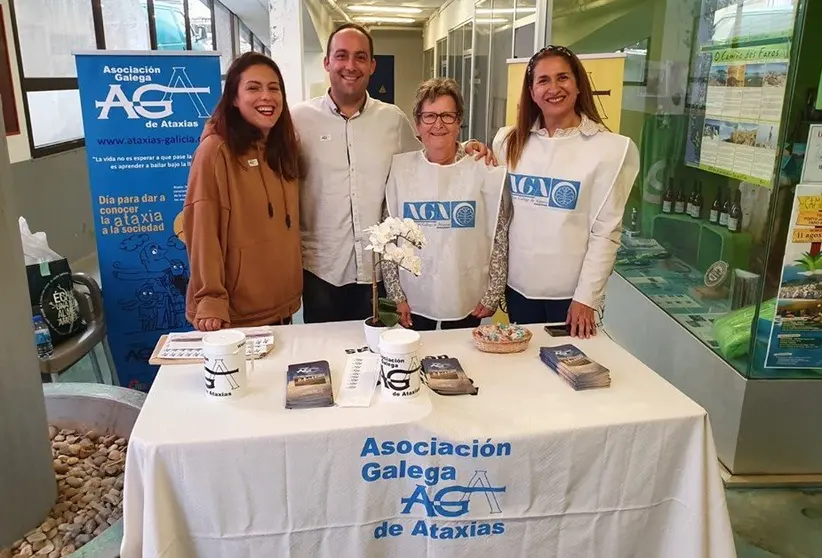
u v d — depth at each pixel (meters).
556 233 2.18
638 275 3.66
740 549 2.16
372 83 15.70
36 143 5.26
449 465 1.44
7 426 1.60
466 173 2.19
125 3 6.93
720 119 2.78
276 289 2.27
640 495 1.51
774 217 2.31
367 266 2.50
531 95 2.20
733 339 2.54
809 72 2.20
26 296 1.66
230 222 2.12
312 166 2.45
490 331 1.88
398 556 1.52
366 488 1.44
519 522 1.50
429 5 10.79
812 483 2.50
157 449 1.34
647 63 3.61
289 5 6.13
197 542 1.42
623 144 2.12
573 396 1.58
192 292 2.10
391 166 2.28
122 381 3.29
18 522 1.65
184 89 3.02
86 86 2.94
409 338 1.53
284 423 1.42
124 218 3.10
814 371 2.44
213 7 10.09
